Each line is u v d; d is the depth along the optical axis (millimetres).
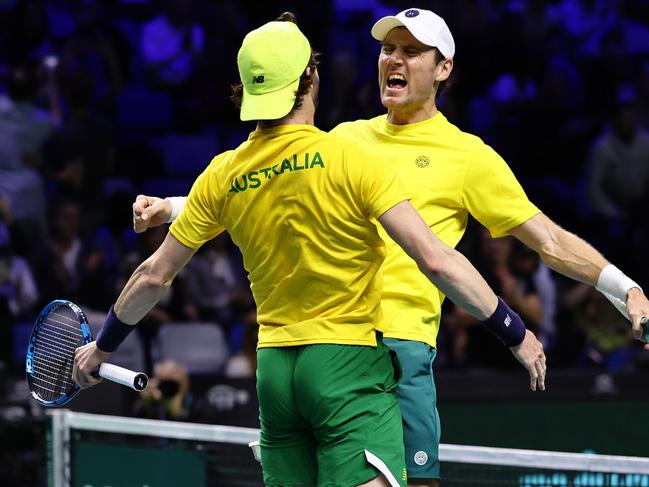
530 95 37781
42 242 31828
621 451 23516
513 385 23672
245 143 11094
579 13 39562
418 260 10500
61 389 12461
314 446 11273
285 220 10727
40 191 32125
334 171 10602
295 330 10867
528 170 37188
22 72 33031
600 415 23531
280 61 10781
